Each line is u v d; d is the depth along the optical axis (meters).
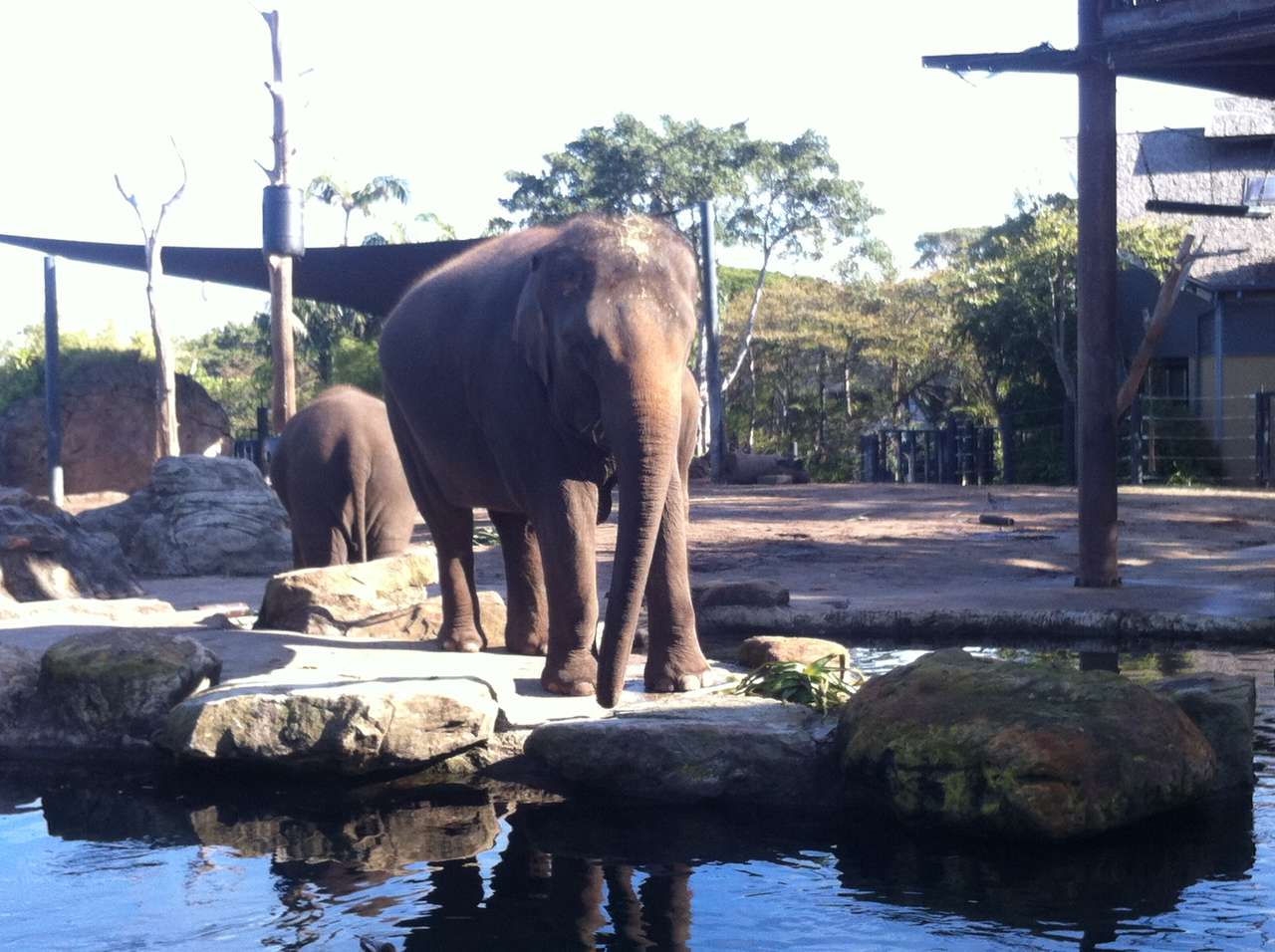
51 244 23.91
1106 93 11.67
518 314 6.28
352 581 8.48
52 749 6.48
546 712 6.17
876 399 47.81
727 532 17.62
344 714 5.84
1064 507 19.42
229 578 14.49
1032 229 35.53
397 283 20.52
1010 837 4.91
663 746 5.63
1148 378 30.73
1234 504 19.77
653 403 5.62
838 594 11.73
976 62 11.83
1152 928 3.94
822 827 5.18
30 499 11.72
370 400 10.58
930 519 18.59
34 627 8.38
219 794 5.73
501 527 7.60
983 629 10.07
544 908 4.18
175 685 6.52
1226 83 12.49
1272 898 4.20
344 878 4.52
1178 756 5.12
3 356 37.00
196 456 15.49
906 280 48.50
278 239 16.55
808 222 48.84
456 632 7.74
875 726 5.33
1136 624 9.84
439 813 5.40
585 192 46.75
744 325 47.62
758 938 3.89
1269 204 29.83
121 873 4.60
